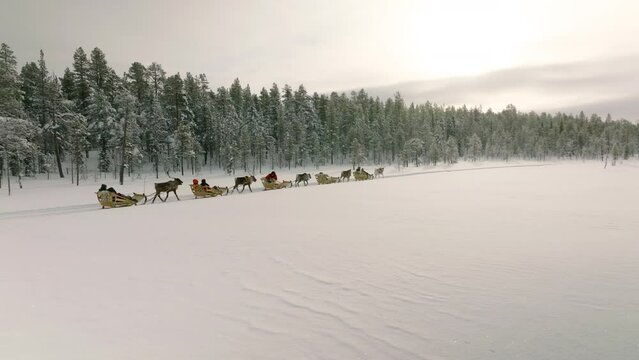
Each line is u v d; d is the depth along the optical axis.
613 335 4.01
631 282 5.73
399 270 6.52
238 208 15.73
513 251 7.78
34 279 6.26
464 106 145.38
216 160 71.44
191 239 9.39
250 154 68.06
